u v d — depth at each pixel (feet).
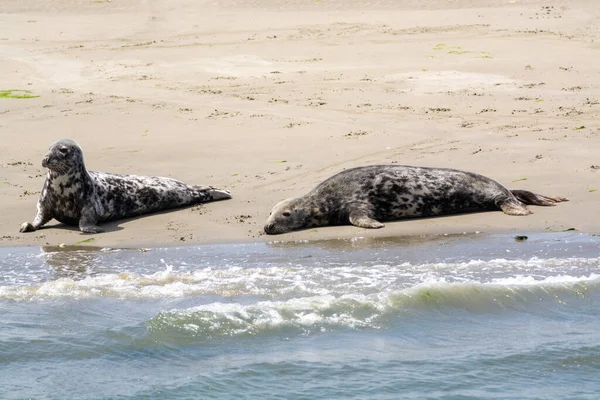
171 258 134.72
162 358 95.91
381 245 138.92
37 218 158.10
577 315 109.19
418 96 250.57
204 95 261.65
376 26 375.86
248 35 368.07
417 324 105.91
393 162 187.73
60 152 152.46
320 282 118.93
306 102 247.91
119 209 163.02
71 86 279.28
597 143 195.21
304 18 404.77
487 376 91.66
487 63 292.40
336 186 159.02
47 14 448.24
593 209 152.35
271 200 168.96
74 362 95.04
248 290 116.26
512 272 122.01
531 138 201.87
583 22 370.12
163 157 199.62
